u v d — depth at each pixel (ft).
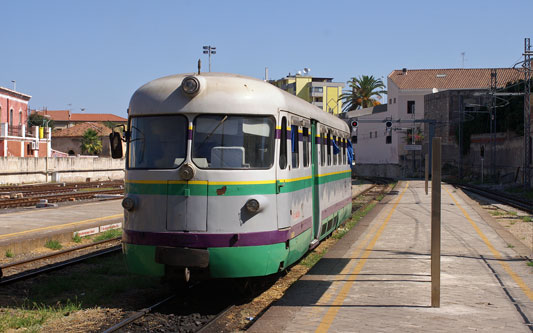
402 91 238.68
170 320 26.32
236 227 27.66
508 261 37.60
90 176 189.47
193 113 28.58
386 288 29.76
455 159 212.84
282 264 30.14
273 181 28.86
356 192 126.52
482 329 22.59
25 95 197.67
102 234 54.03
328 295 28.30
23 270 38.22
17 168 151.64
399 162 240.32
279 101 30.14
